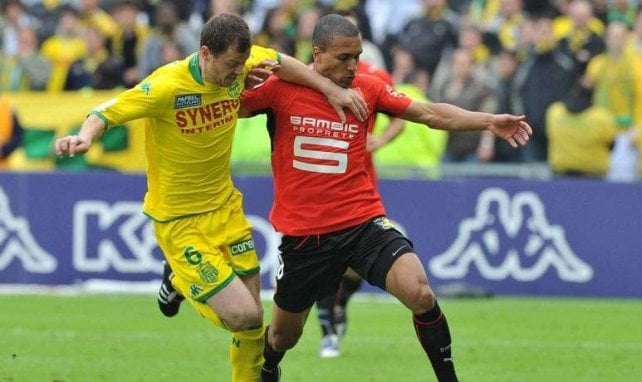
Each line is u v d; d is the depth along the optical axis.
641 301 48.41
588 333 39.00
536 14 58.72
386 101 24.28
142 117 23.08
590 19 56.22
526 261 49.22
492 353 34.53
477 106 53.81
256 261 24.64
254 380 24.67
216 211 24.12
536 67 54.12
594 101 53.31
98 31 59.22
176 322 40.84
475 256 49.31
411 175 51.06
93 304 45.19
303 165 23.83
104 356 33.28
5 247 50.06
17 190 49.94
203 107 23.31
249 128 51.12
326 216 23.77
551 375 30.77
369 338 37.62
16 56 57.69
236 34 22.48
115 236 49.59
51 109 53.16
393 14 63.97
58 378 29.53
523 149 54.00
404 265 22.98
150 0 61.00
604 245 49.06
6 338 36.59
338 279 24.44
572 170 52.50
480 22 60.84
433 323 23.17
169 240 24.02
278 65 23.55
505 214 49.25
